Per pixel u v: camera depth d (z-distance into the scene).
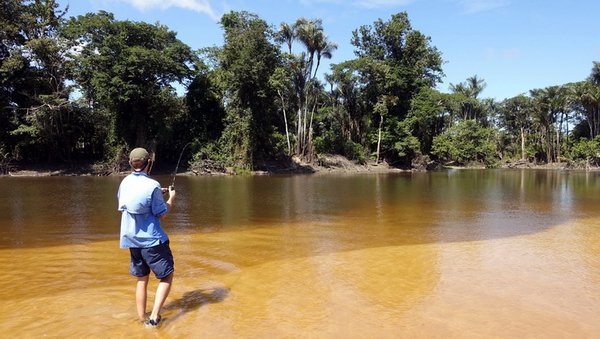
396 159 50.31
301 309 4.32
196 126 40.03
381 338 3.67
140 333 3.75
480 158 66.31
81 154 38.34
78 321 4.00
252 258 6.48
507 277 5.48
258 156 39.47
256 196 16.36
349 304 4.48
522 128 71.44
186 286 5.07
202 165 35.59
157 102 34.31
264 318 4.09
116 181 24.98
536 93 64.62
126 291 4.90
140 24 34.00
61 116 34.03
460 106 70.06
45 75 34.19
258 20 39.31
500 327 3.91
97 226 9.20
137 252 4.01
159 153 39.28
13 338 3.61
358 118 50.53
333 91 50.28
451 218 10.86
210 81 40.00
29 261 6.24
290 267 5.96
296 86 41.81
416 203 14.23
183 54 36.41
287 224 9.77
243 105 37.81
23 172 33.03
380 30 50.50
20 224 9.45
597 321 4.06
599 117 59.72
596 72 60.12
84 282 5.24
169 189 4.65
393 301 4.57
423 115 48.00
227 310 4.29
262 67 36.72
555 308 4.39
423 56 50.44
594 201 15.00
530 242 7.81
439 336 3.71
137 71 32.81
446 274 5.63
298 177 31.78
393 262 6.26
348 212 11.88
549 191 19.30
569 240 8.02
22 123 33.59
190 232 8.70
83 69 33.88
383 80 47.88
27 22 33.81
